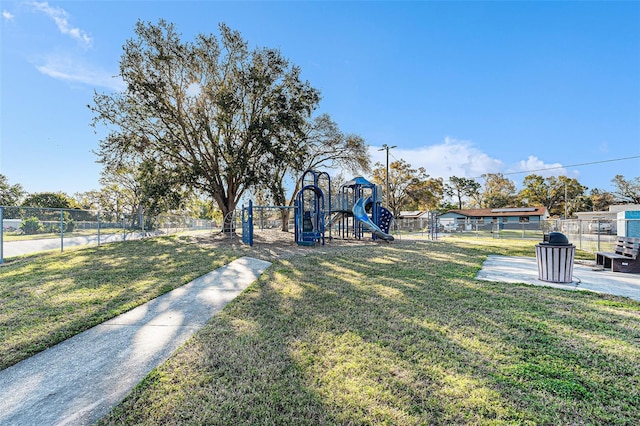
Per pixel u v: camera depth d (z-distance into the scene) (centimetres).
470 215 4625
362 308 424
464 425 186
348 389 226
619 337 322
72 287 549
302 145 2045
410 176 3931
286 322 371
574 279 618
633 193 4359
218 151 1738
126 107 1609
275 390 226
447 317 385
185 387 231
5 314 402
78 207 3750
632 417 195
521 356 279
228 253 1037
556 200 5072
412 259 900
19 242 1366
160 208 1666
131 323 375
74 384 238
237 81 1675
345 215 1936
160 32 1573
